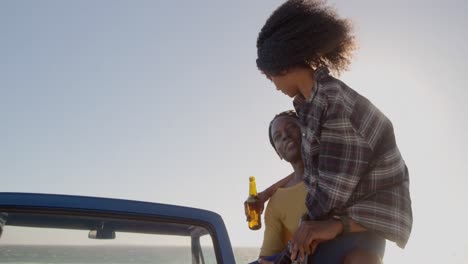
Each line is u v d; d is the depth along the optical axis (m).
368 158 2.11
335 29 2.36
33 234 2.11
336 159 2.12
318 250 2.18
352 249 2.13
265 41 2.38
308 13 2.35
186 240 2.22
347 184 2.09
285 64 2.32
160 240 2.19
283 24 2.36
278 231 3.01
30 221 2.12
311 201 2.18
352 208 2.12
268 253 3.00
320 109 2.20
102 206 2.18
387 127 2.17
